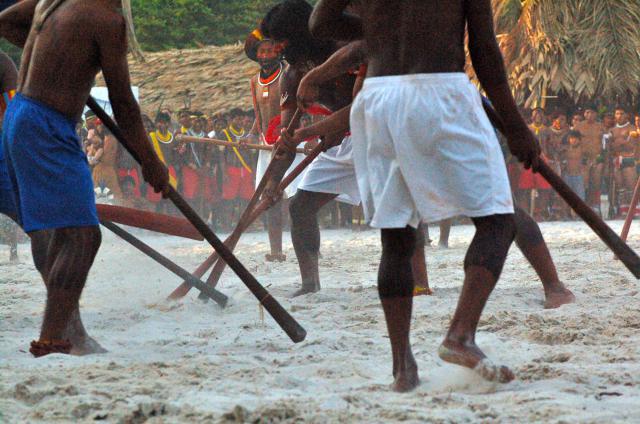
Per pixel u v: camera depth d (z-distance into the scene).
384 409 6.04
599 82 36.41
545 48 36.22
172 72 40.81
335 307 11.38
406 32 6.68
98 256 18.47
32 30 8.59
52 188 8.30
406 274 6.90
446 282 14.27
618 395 6.52
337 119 10.40
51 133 8.29
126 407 6.12
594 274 14.49
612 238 7.44
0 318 10.95
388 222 6.73
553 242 22.73
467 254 6.78
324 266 17.58
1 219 19.48
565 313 10.41
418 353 8.23
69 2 8.47
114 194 29.78
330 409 6.02
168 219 10.85
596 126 35.34
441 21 6.66
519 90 37.72
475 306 6.64
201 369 7.46
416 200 6.63
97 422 5.89
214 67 40.91
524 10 36.81
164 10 65.62
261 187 12.84
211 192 31.59
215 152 31.72
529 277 14.56
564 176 34.62
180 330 10.00
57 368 7.58
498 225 6.79
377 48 6.82
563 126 34.91
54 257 8.62
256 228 32.50
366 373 7.55
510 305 11.37
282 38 12.20
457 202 6.59
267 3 68.44
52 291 8.35
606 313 10.26
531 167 7.26
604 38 36.06
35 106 8.30
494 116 7.77
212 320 10.75
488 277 6.64
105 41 8.28
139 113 8.50
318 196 12.80
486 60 6.84
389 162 6.74
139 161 8.59
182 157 30.94
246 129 32.69
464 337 6.61
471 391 6.78
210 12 66.56
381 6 6.77
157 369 7.46
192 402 6.26
